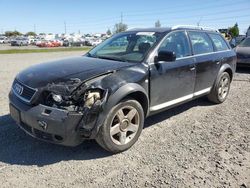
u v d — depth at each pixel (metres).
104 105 3.79
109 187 3.36
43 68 4.40
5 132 4.74
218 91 6.64
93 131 3.78
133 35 5.35
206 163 3.95
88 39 65.81
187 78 5.38
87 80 3.81
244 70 12.49
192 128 5.25
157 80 4.66
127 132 4.32
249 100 7.34
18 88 4.13
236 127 5.36
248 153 4.29
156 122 5.51
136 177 3.57
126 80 4.10
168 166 3.85
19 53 27.62
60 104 3.66
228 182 3.51
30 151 4.14
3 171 3.62
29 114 3.75
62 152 4.15
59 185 3.37
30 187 3.31
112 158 4.04
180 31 5.52
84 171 3.68
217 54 6.44
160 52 4.55
